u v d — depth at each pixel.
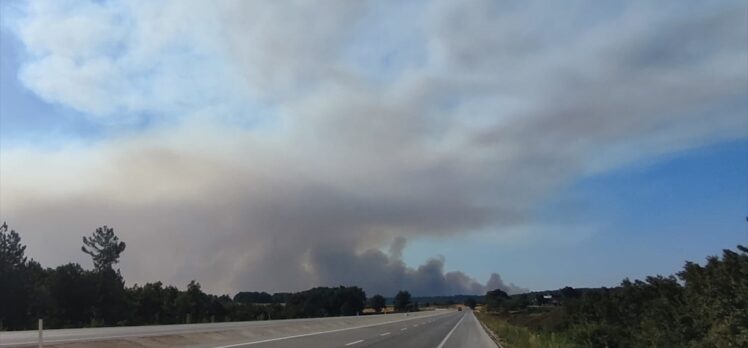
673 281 22.77
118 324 60.47
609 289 34.75
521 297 124.38
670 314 20.09
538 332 36.38
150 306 78.88
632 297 28.55
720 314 14.99
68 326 54.97
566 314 43.84
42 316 57.66
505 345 30.81
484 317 85.31
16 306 54.84
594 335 25.89
